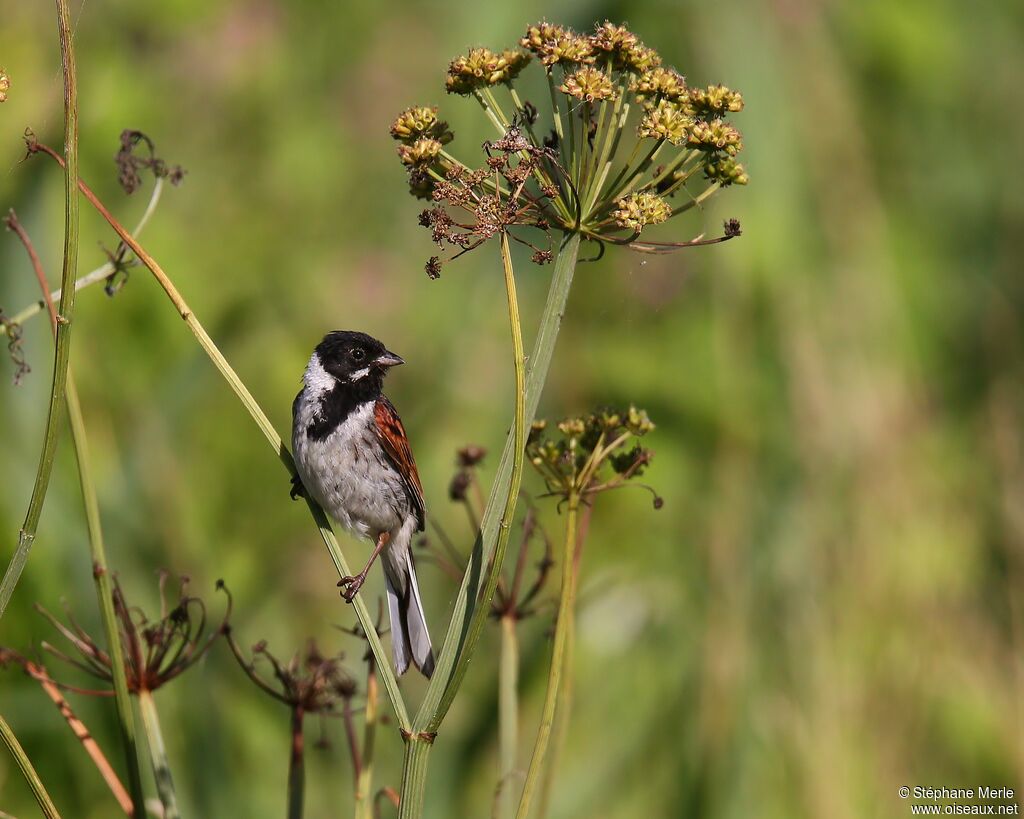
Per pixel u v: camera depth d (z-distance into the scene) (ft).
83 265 41.52
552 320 18.44
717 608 34.17
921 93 56.03
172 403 35.37
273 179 50.60
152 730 20.72
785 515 37.63
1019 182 54.90
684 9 48.93
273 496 39.40
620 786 30.27
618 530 40.42
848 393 41.83
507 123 19.11
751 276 45.60
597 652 33.42
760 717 32.14
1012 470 42.22
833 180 48.88
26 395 30.19
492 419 42.32
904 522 38.27
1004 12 60.03
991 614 38.09
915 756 33.42
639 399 44.93
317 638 34.99
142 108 47.39
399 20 56.65
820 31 51.47
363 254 49.47
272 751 30.48
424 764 17.54
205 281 43.83
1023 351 48.24
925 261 51.24
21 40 42.47
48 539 30.25
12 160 34.30
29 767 18.25
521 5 53.06
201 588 32.37
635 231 18.11
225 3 53.98
